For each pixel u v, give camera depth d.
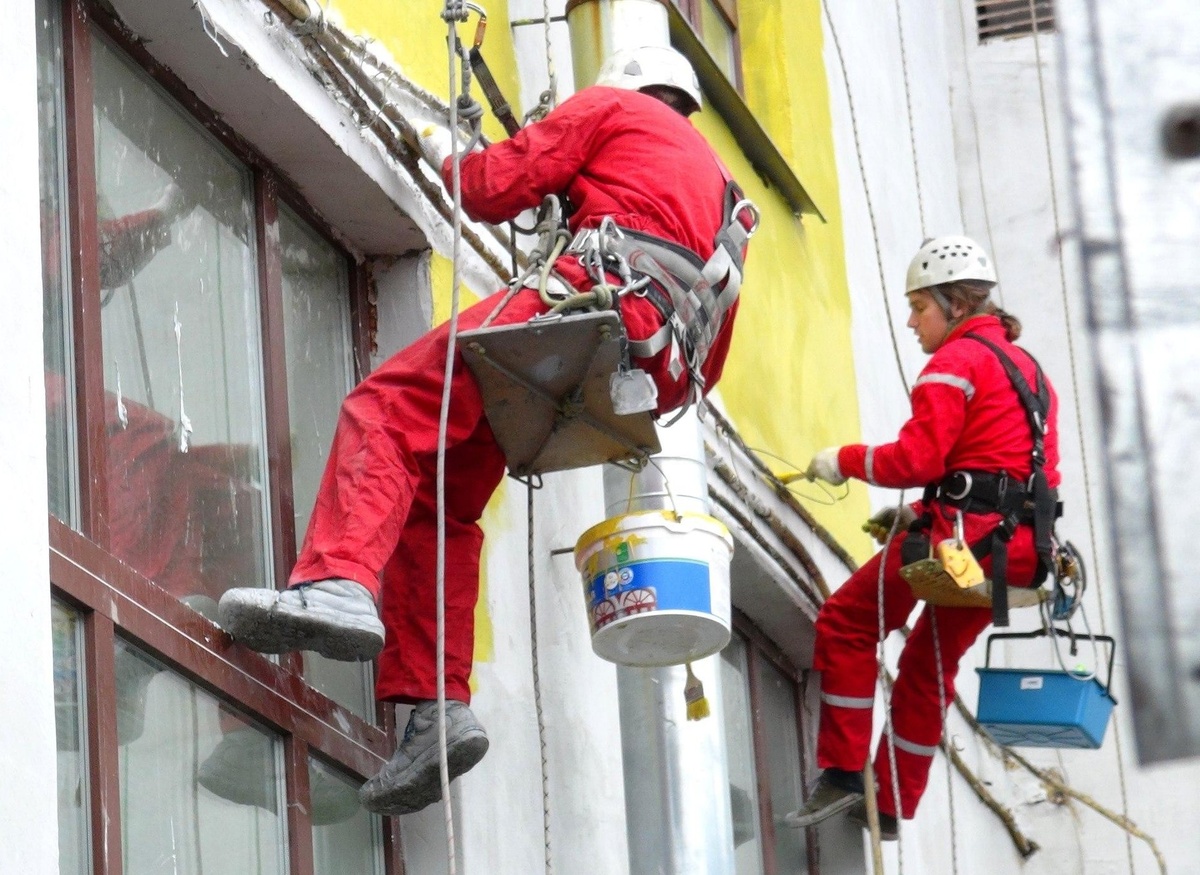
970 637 9.16
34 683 3.94
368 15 6.88
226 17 6.00
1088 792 15.30
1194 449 1.45
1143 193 1.50
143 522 5.39
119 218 5.68
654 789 7.59
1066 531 16.08
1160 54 1.51
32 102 4.60
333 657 5.23
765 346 11.00
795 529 10.70
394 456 5.41
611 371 5.66
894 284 14.54
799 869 10.97
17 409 4.19
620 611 6.39
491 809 6.75
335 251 7.11
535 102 8.41
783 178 11.78
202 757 5.34
